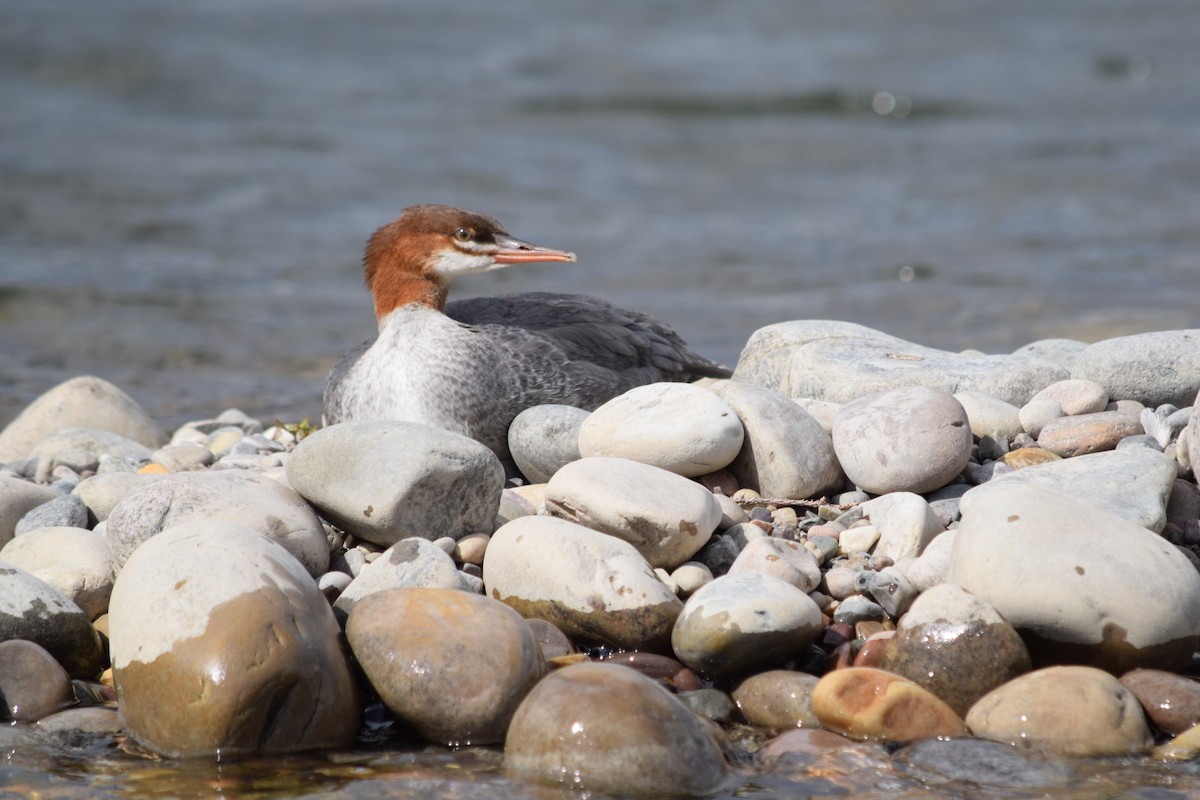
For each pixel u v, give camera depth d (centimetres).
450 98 3891
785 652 757
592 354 1138
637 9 5397
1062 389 993
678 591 812
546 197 2930
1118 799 641
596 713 664
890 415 909
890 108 3822
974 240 2530
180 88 3841
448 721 705
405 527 852
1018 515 746
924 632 730
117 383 1688
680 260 2436
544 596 788
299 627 705
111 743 709
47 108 3538
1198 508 852
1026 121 3641
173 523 816
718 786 662
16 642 758
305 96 3841
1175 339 998
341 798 653
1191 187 2875
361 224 2688
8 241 2455
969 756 678
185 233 2573
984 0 5594
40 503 964
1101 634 720
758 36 4888
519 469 1027
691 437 910
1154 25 5078
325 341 1920
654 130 3588
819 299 2125
